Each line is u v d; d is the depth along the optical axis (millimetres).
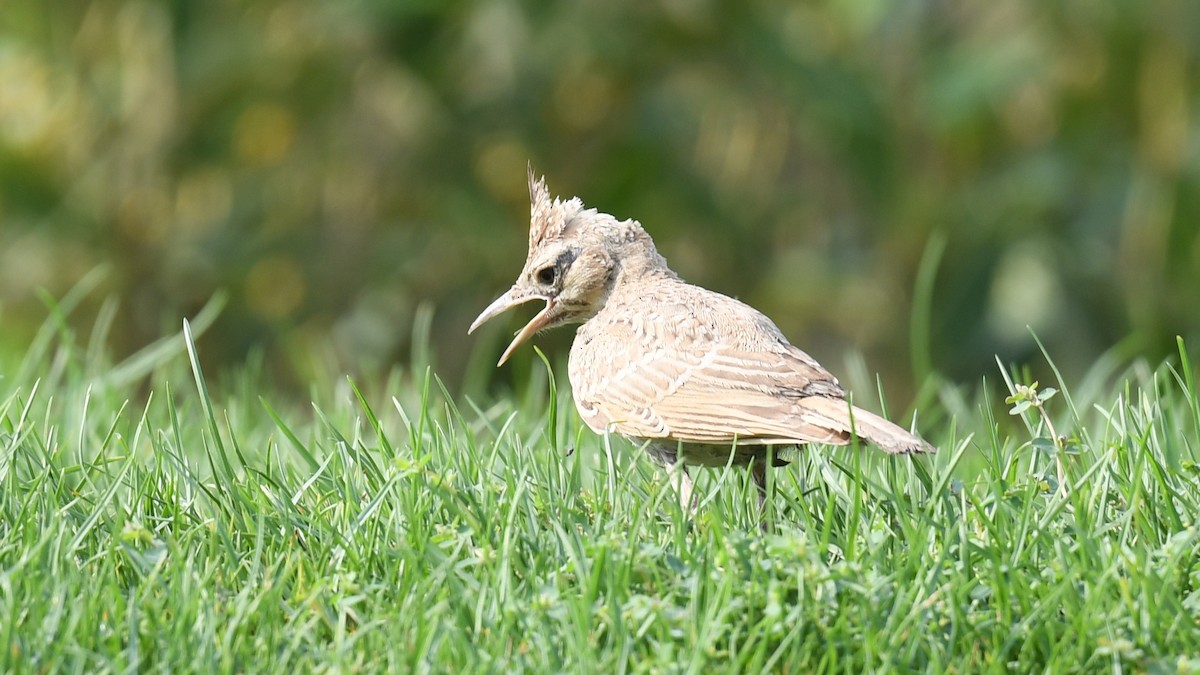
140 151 16094
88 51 16031
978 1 16688
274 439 9242
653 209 16000
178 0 15562
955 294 15883
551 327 8602
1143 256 15820
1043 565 6270
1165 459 7305
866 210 16344
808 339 17312
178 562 6082
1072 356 15711
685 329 7773
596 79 15898
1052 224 15852
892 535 6480
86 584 5934
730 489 7316
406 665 5445
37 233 16016
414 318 16391
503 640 5531
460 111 15906
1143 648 5598
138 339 16297
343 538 6496
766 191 16641
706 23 15664
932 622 5746
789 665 5531
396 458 6742
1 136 16031
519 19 15508
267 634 5715
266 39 15984
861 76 15711
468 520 6426
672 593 5852
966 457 9078
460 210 15883
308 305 16375
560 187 16016
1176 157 15664
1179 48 15570
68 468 7180
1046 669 5535
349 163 16312
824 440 6859
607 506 7082
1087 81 15875
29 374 10633
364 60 16203
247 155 16359
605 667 5449
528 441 8570
